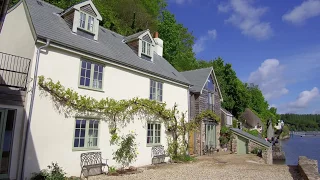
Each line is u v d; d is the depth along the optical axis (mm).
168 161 15953
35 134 9164
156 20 37875
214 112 23734
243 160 17031
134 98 13812
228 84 42344
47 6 13273
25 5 10625
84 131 11109
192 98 21109
